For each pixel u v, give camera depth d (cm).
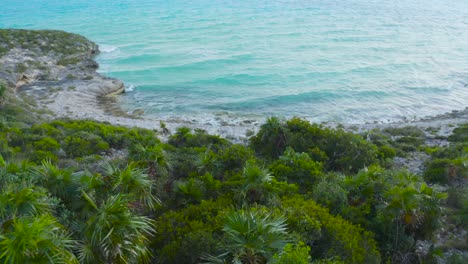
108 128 3681
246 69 7456
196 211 1731
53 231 1129
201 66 7619
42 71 6425
